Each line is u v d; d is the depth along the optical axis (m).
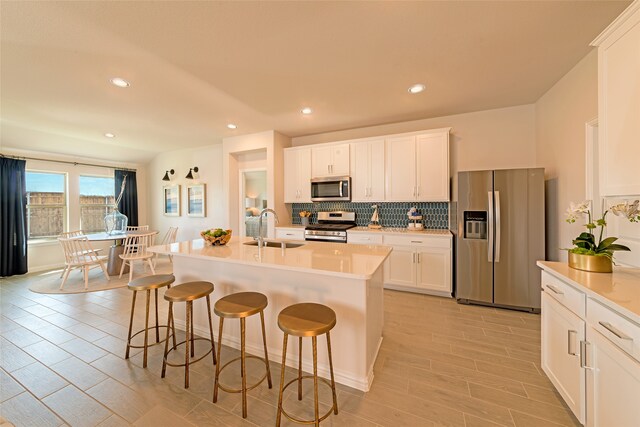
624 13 1.33
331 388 1.65
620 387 1.10
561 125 2.68
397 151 3.80
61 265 5.19
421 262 3.47
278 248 2.37
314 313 1.56
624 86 1.38
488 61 2.33
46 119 3.72
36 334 2.49
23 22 1.76
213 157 5.58
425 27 1.87
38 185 4.96
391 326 2.62
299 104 3.26
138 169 6.47
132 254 4.32
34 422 1.49
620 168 1.42
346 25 1.84
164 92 2.88
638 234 1.69
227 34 1.92
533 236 2.88
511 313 2.92
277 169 4.51
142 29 1.86
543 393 1.69
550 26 1.87
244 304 1.67
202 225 5.82
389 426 1.45
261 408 1.60
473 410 1.56
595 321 1.27
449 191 3.57
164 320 2.81
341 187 4.07
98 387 1.77
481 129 3.57
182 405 1.62
